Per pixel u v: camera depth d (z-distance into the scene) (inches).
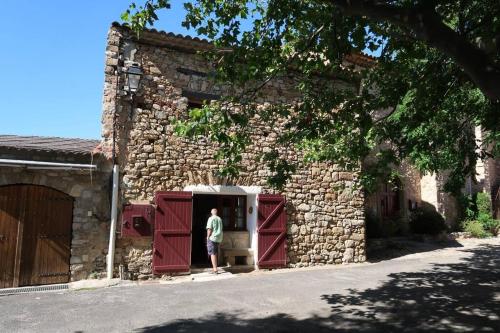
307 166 415.5
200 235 454.6
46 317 219.6
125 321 212.4
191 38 359.9
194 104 380.8
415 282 308.7
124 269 327.9
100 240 325.1
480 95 271.9
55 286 298.0
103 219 327.3
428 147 266.1
